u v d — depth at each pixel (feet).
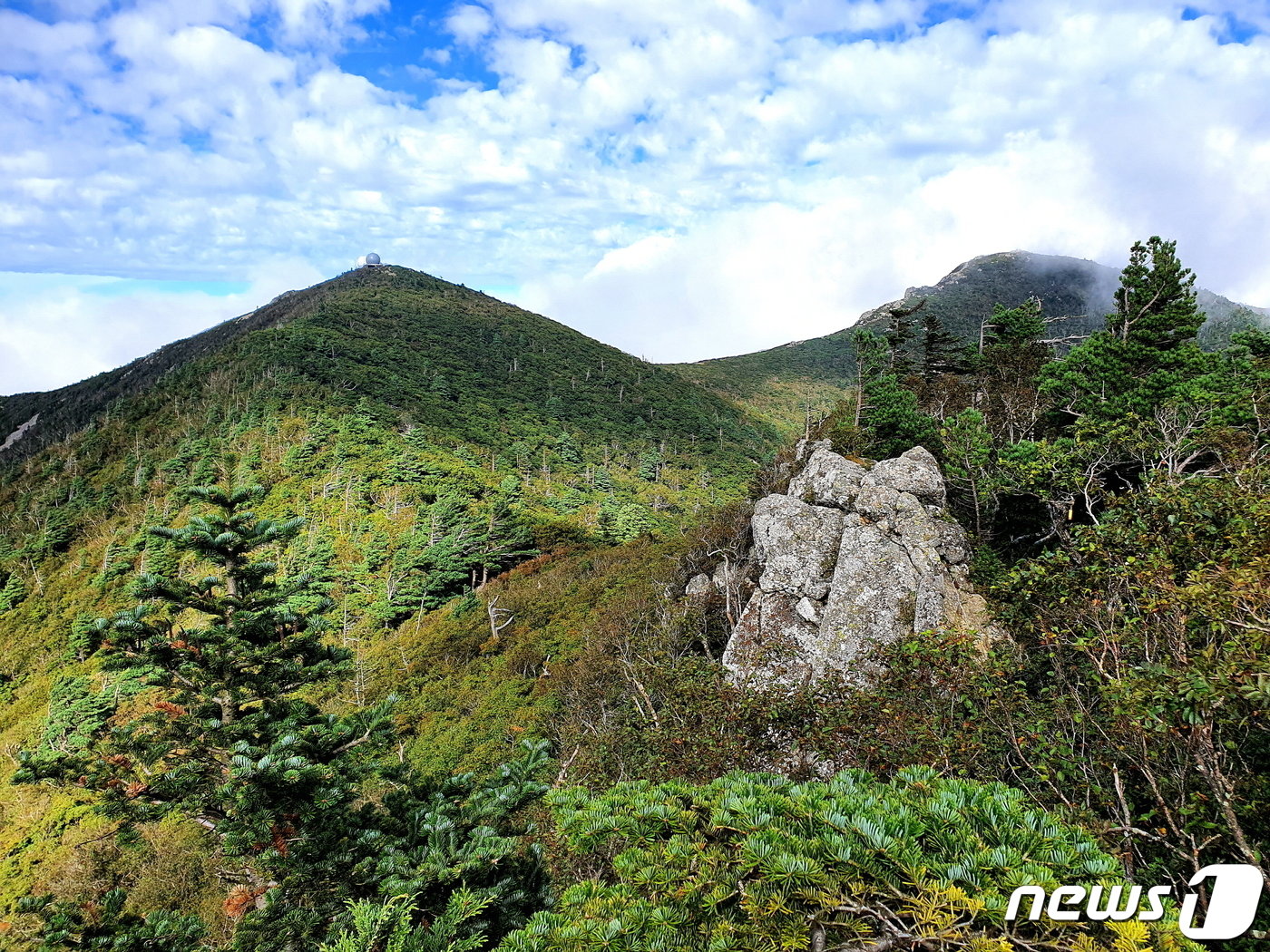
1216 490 29.40
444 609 189.26
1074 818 25.08
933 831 13.12
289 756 29.22
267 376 389.60
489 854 26.86
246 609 36.60
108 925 30.37
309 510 261.65
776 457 135.64
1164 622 26.66
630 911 13.75
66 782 31.81
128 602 226.99
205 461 270.05
